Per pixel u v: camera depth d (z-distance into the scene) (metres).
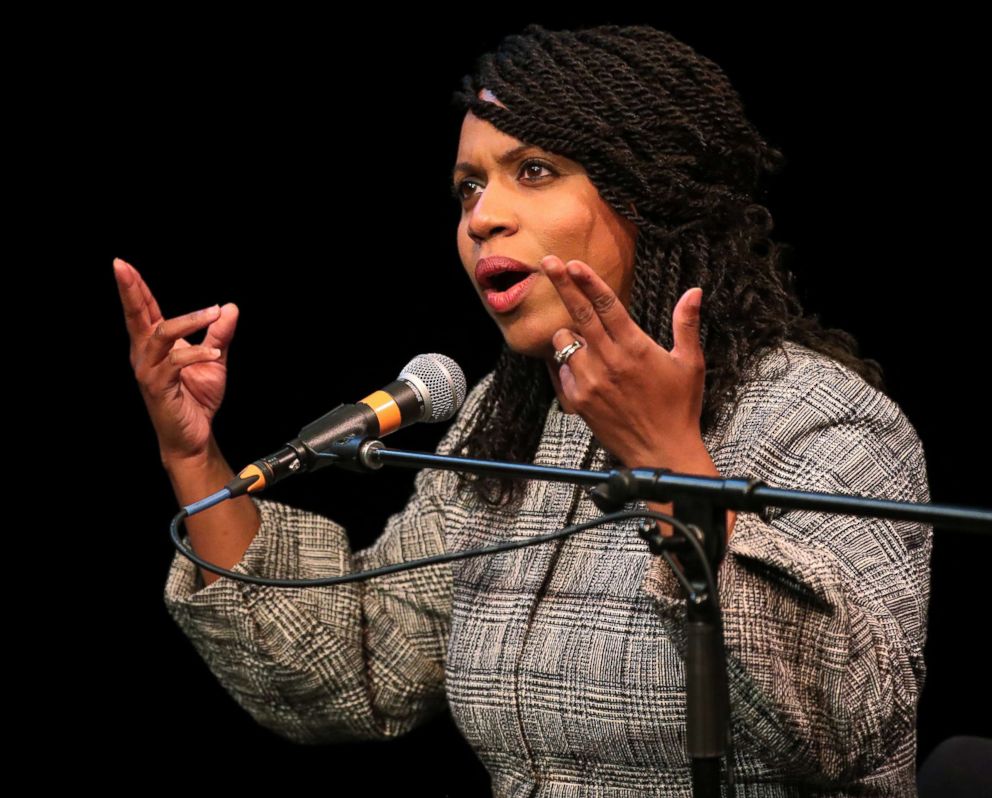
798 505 4.93
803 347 7.45
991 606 13.21
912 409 13.02
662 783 6.96
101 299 15.42
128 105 14.98
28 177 15.10
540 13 13.65
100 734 15.46
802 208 13.05
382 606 8.62
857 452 6.83
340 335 15.03
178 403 7.84
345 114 14.76
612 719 6.92
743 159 7.60
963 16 12.52
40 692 15.49
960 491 12.87
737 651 5.85
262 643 8.29
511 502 7.81
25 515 15.66
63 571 15.68
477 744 7.56
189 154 15.03
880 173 12.87
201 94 14.93
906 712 6.24
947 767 7.63
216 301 15.14
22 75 14.91
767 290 7.56
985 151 12.61
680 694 6.73
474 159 7.34
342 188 14.92
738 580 5.95
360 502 14.85
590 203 7.21
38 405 15.61
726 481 5.08
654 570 5.96
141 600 15.70
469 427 8.70
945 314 12.87
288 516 8.62
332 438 6.28
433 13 14.33
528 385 8.00
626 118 7.22
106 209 15.16
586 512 7.49
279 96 14.84
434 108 14.54
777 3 12.82
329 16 14.60
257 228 15.09
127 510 15.76
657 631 6.84
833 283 13.05
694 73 7.48
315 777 14.82
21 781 15.33
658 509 5.66
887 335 13.01
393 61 14.56
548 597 7.34
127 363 15.65
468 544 7.85
